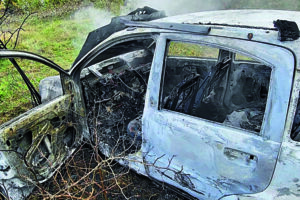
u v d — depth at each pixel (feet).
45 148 7.23
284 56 4.50
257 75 7.57
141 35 6.29
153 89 6.13
